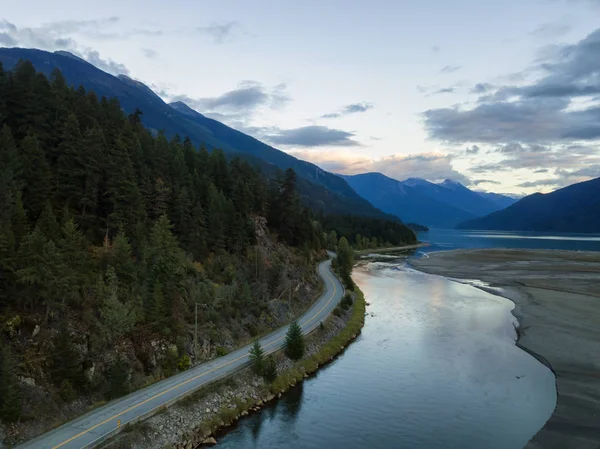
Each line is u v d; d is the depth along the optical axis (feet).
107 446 112.27
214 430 135.95
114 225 220.02
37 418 120.06
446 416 146.51
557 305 311.06
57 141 250.37
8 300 143.02
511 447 126.72
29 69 283.38
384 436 133.08
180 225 268.21
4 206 168.14
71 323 151.12
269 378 168.04
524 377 180.24
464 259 652.89
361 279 458.50
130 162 248.73
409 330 254.88
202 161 386.32
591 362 196.13
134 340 162.50
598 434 133.49
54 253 149.07
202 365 172.14
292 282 299.99
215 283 240.73
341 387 172.35
